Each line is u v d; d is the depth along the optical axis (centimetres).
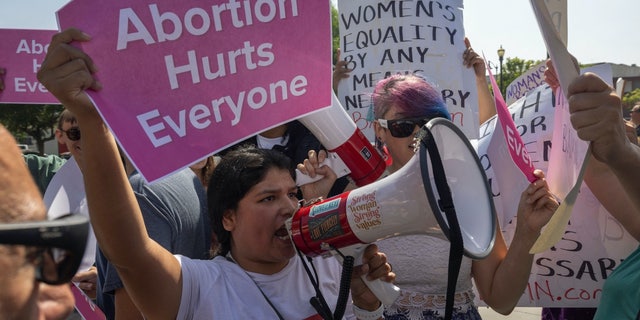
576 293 224
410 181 133
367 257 153
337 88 292
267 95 153
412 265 207
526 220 192
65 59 126
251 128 151
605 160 129
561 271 225
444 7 278
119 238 138
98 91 130
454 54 275
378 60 278
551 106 234
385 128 205
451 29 277
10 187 67
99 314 180
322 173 202
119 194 136
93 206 136
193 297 154
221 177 169
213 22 145
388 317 212
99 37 131
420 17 275
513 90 320
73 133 273
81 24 130
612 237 218
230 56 148
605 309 187
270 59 153
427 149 130
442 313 209
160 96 138
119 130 131
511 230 229
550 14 122
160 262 148
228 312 154
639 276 174
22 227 63
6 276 62
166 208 196
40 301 73
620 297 180
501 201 226
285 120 155
